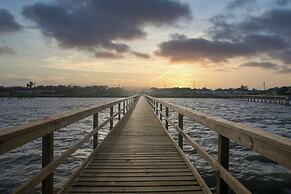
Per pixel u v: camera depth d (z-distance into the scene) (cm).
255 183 936
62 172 1055
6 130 200
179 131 606
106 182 444
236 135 233
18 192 204
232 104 8931
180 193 404
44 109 6184
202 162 1154
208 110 5619
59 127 303
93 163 557
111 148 702
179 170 514
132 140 817
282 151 160
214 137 1883
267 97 8412
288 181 945
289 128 2678
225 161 281
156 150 682
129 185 432
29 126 222
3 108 6525
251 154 1307
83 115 435
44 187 282
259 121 3394
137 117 1478
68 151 336
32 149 1474
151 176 478
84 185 429
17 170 1117
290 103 8038
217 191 291
